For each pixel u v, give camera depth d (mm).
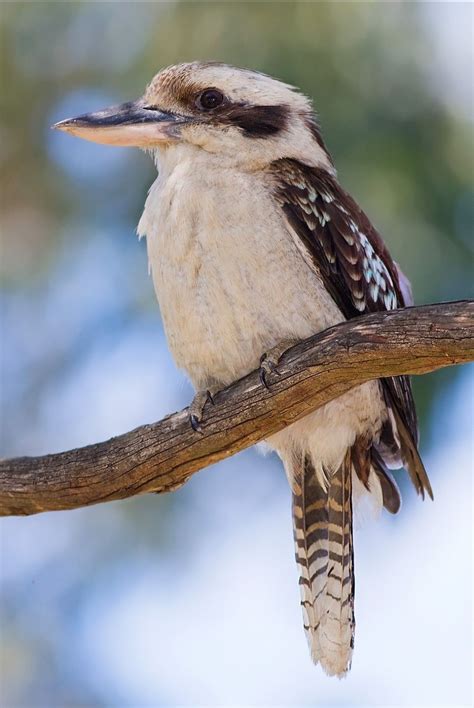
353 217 9203
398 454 9352
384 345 7605
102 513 12922
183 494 12906
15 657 12719
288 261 8500
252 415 8211
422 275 11875
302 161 9047
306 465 9195
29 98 13641
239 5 12453
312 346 7926
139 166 13375
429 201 12070
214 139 8883
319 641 9227
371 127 12094
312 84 12133
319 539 9242
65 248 13602
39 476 8656
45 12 13461
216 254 8438
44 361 13500
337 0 12266
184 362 8820
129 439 8484
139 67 13031
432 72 12383
